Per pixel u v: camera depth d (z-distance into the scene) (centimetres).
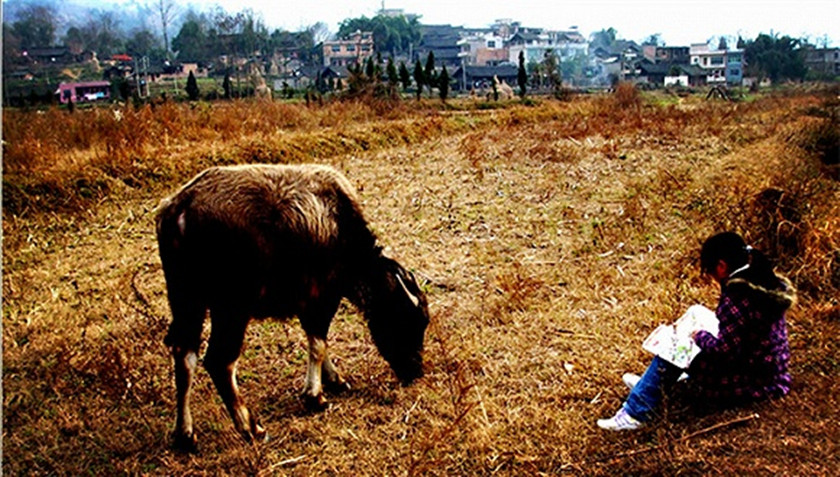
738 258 408
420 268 721
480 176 1164
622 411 422
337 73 4941
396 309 479
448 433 411
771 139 1495
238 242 403
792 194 696
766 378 418
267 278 420
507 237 832
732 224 724
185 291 410
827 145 1259
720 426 399
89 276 716
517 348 536
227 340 411
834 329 522
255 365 526
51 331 579
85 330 567
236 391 420
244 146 1287
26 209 916
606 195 1028
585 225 871
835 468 358
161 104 1697
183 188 419
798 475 354
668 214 882
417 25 7169
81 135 1222
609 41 9406
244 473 398
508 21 9988
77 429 443
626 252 756
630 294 634
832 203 746
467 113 2353
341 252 455
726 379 412
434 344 548
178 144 1292
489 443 407
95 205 975
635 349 521
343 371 520
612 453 395
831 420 399
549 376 492
